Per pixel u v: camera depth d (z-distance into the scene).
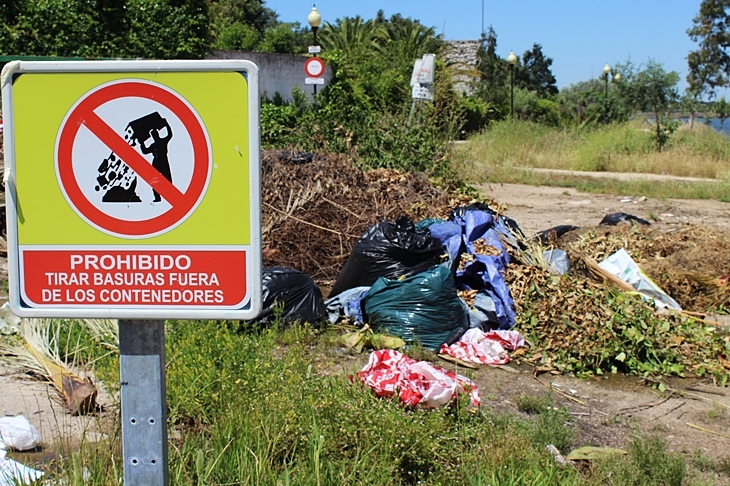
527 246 7.79
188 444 3.69
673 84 39.12
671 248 8.61
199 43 20.86
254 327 5.71
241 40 39.06
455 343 6.20
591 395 5.52
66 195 2.22
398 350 5.95
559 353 6.06
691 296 7.94
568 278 6.77
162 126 2.19
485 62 50.72
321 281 8.06
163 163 2.20
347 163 9.63
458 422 4.32
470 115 33.22
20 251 2.24
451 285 6.28
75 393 4.45
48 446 3.99
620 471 3.96
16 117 2.20
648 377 5.90
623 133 24.67
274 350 5.75
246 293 2.22
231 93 2.16
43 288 2.24
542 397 5.32
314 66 17.03
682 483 4.09
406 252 6.90
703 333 6.64
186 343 4.58
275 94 25.14
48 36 18.83
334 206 8.61
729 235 9.12
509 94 43.38
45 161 2.21
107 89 2.18
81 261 2.23
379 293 6.36
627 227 9.34
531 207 14.68
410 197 9.44
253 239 2.20
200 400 4.12
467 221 7.74
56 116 2.19
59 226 2.23
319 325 6.36
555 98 53.25
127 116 2.19
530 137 24.95
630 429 4.92
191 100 2.17
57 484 3.17
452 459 3.88
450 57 46.47
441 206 9.44
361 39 42.25
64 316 2.25
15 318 5.53
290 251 8.23
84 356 5.13
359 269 6.97
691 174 22.28
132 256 2.23
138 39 19.86
